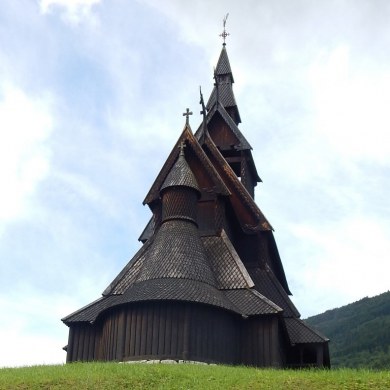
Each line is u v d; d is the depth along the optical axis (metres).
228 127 45.56
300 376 20.84
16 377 21.98
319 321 104.69
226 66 50.19
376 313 92.62
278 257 41.41
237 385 19.89
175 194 34.44
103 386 20.17
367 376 20.14
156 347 28.95
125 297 30.56
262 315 31.50
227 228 37.53
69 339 33.72
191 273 31.20
